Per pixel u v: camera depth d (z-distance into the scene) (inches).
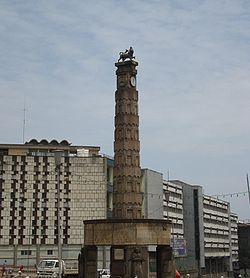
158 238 1745.8
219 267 5502.0
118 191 1817.2
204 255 4963.1
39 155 3442.4
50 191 3415.4
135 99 1900.8
